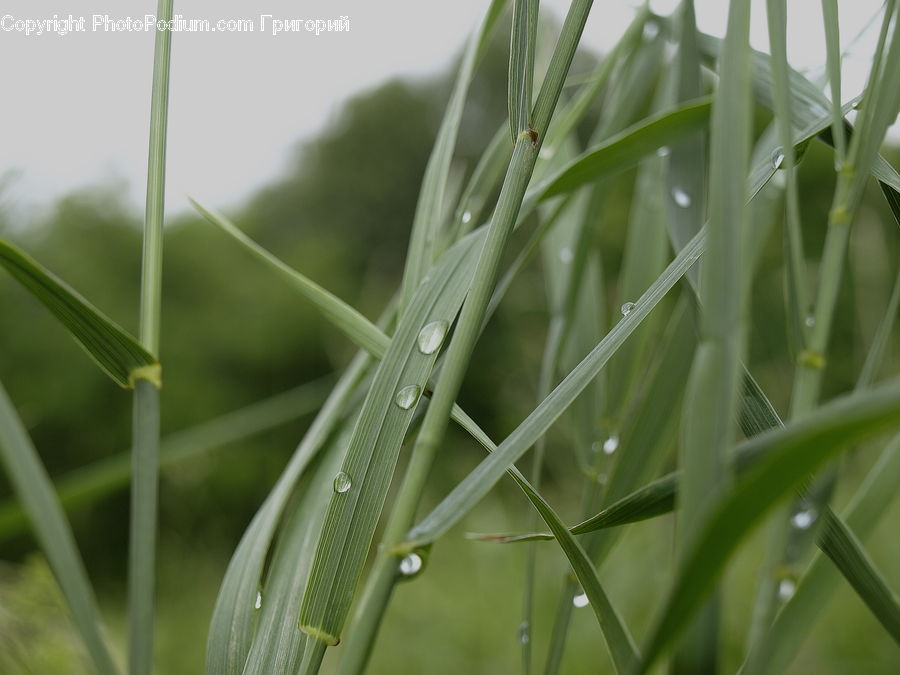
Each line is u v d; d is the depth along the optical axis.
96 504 1.94
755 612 0.16
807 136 0.19
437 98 3.31
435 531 0.17
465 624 0.72
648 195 0.26
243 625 0.19
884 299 0.61
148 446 0.19
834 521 0.17
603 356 0.17
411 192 3.13
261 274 2.50
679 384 0.22
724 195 0.15
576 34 0.18
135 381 0.19
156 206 0.20
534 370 0.99
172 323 2.29
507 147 0.26
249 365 2.29
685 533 0.14
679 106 0.24
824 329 0.16
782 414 0.68
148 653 0.19
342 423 0.22
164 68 0.20
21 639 0.27
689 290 0.20
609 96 0.28
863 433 0.12
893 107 0.16
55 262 2.25
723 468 0.14
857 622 0.61
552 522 0.17
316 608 0.17
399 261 3.00
